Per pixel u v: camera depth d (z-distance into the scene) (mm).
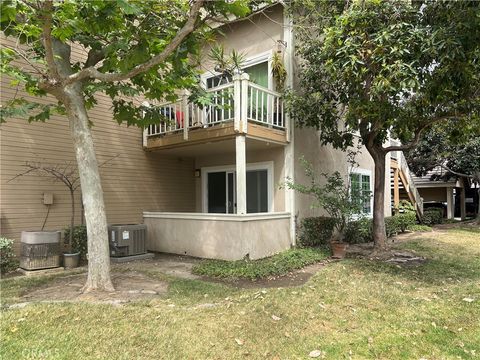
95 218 5742
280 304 4996
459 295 5430
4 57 5457
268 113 9102
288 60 9531
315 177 10672
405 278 6562
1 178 7703
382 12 6648
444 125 8930
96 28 5508
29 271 7270
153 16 5742
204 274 6945
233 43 10820
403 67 6051
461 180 20312
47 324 4207
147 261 8383
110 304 4930
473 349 3719
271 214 8812
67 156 8820
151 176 10852
